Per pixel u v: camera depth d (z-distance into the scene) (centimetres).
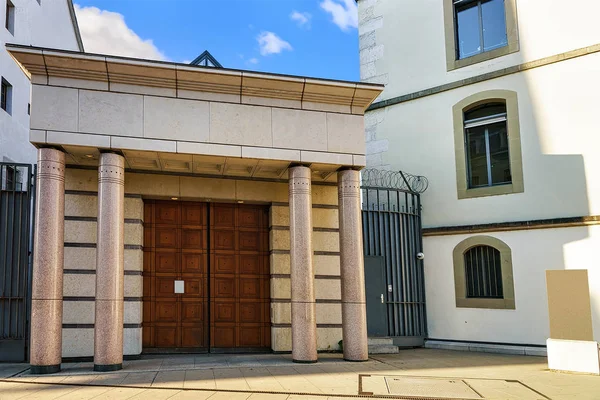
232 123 1061
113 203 984
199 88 1045
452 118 1480
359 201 1155
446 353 1306
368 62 1666
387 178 1572
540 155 1335
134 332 1134
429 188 1499
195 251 1239
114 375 914
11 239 1096
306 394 786
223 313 1238
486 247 1398
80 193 1140
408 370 1009
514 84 1391
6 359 1058
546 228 1301
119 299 976
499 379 921
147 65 995
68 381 859
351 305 1124
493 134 1434
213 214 1265
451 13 1515
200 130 1038
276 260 1257
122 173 1010
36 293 933
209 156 1052
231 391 798
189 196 1220
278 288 1248
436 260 1459
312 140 1109
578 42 1311
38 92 963
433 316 1445
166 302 1204
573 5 1326
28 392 780
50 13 2339
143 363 1052
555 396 788
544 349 1259
